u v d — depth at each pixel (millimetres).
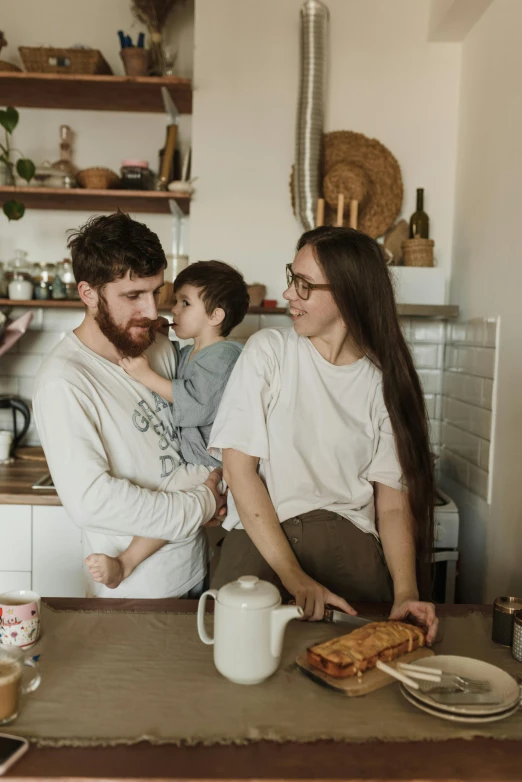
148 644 1088
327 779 773
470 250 2531
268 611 956
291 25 2723
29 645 1072
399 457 1389
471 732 866
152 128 2947
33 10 2914
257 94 2738
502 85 2236
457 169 2727
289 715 896
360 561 1363
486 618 1235
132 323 1447
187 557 1522
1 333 2594
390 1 2709
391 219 2723
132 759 800
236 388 1365
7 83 2650
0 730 848
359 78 2729
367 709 916
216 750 821
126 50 2625
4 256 2961
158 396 1574
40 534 2311
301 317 1334
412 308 2523
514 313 2078
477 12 2432
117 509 1354
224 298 1751
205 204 2766
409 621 1177
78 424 1369
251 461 1347
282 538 1308
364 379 1394
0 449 2693
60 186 2678
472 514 2436
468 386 2502
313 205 2627
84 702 916
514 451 2055
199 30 2723
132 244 1383
